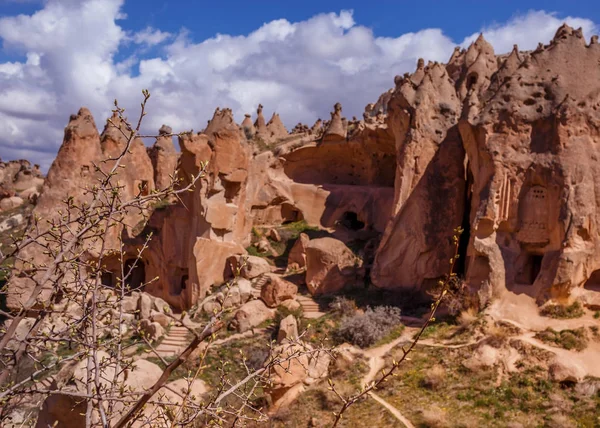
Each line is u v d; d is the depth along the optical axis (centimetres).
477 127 3089
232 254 4044
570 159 2802
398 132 3800
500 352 2434
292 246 4600
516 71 3117
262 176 5144
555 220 2791
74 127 3881
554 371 2252
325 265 3706
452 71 5550
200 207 4038
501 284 2820
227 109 4159
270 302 3412
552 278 2709
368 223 4638
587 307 2677
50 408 1063
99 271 736
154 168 5347
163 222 4303
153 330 3120
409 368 2503
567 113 2842
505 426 1981
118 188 716
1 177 7194
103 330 856
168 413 636
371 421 2144
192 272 3997
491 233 2952
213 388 2411
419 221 3500
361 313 3148
